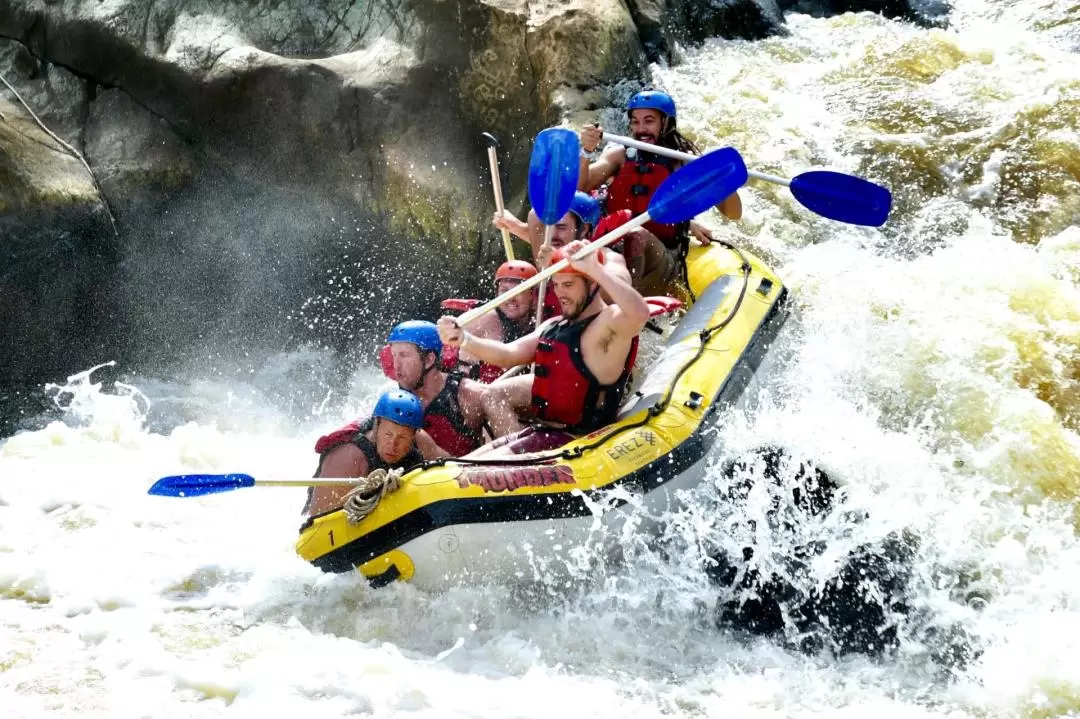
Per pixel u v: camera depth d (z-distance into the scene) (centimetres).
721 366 1157
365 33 1786
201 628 962
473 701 864
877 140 1773
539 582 1011
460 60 1705
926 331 1348
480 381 1227
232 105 1744
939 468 1187
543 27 1683
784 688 917
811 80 1966
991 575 1058
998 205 1666
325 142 1723
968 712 893
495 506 985
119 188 1755
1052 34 2181
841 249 1584
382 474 998
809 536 1067
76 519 1181
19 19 1839
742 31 2153
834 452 1145
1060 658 934
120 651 914
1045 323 1378
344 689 870
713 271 1319
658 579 1029
